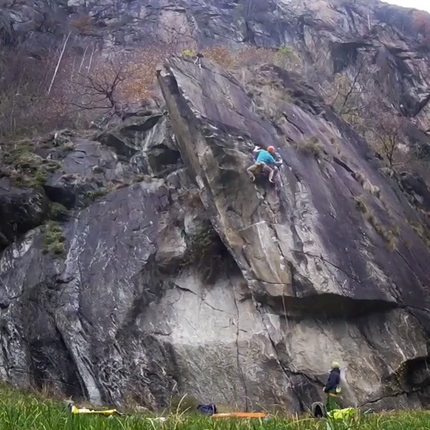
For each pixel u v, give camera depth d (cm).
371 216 1709
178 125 1744
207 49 2973
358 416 572
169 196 1702
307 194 1609
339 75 3569
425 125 3859
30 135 2244
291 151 1752
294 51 3691
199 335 1398
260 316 1425
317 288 1416
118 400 1302
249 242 1494
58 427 318
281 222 1520
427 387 1411
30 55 3136
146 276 1493
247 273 1458
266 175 1570
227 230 1520
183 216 1625
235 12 4362
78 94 2575
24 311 1448
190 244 1559
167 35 3681
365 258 1556
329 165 1827
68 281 1478
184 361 1356
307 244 1490
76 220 1658
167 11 3997
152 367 1345
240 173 1579
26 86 2728
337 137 2100
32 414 340
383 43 4194
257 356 1358
